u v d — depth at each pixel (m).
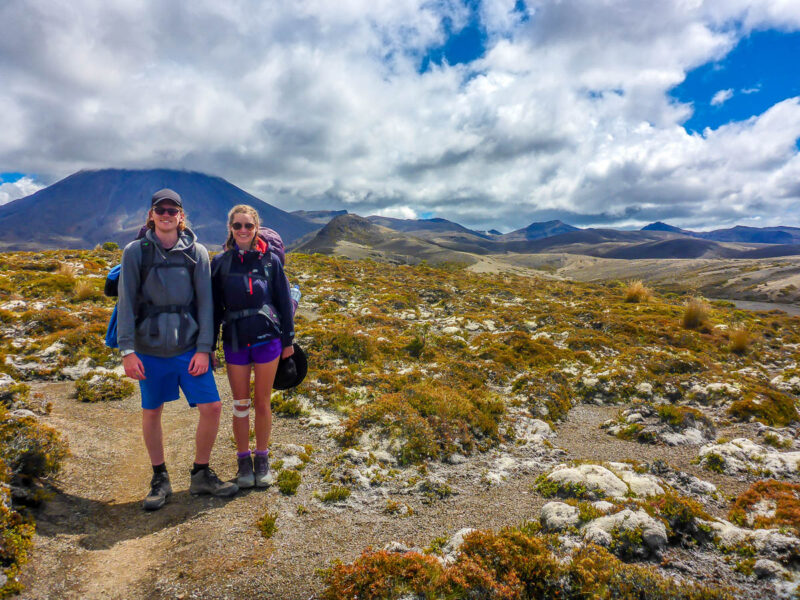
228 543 2.72
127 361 2.79
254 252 3.07
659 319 10.69
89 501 3.08
